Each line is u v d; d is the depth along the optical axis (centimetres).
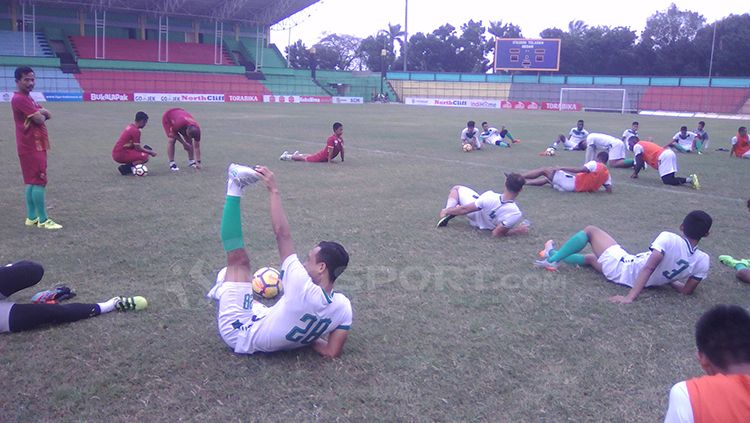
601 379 388
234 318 402
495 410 348
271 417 333
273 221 392
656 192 1123
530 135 2469
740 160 1730
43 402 341
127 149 1127
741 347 212
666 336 459
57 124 2288
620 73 7094
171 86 5203
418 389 368
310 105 5103
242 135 2067
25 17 5012
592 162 1081
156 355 402
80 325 443
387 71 7162
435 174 1267
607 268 579
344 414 338
